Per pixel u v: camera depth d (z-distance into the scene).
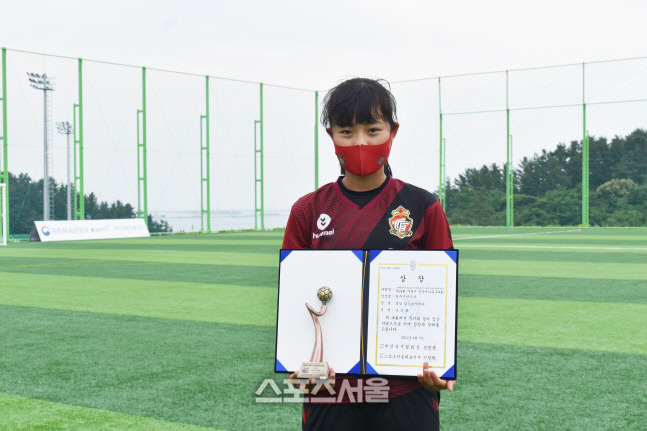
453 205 39.88
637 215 36.62
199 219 30.36
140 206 28.11
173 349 5.44
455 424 3.55
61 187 27.73
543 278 10.57
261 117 31.88
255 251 17.77
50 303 8.13
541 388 4.23
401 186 2.04
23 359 5.11
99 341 5.79
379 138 1.94
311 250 1.92
